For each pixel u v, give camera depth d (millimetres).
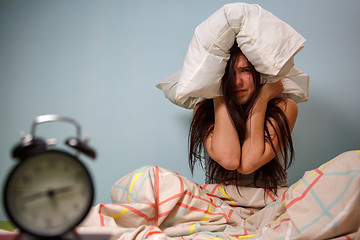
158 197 1335
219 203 1527
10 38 2217
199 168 2115
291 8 2156
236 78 1519
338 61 2152
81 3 2223
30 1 2232
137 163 2137
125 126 2152
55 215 596
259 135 1557
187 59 1473
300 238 1079
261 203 1569
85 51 2195
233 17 1384
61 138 2143
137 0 2209
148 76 2170
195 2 2184
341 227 1077
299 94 1739
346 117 2145
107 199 2119
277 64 1378
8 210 572
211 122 1707
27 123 2168
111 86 2172
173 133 2141
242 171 1585
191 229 1280
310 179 1227
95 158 637
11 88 2189
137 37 2189
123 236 1062
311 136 2145
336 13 2160
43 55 2201
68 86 2182
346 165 1191
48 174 605
